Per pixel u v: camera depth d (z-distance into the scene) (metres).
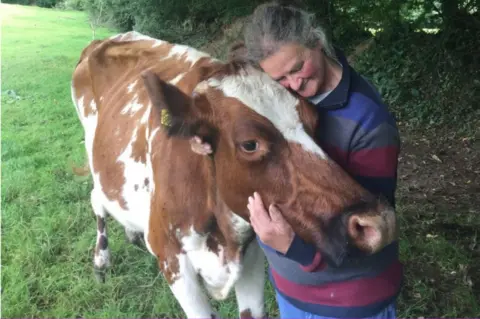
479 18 7.83
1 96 8.70
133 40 3.93
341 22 9.64
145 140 2.83
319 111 1.81
